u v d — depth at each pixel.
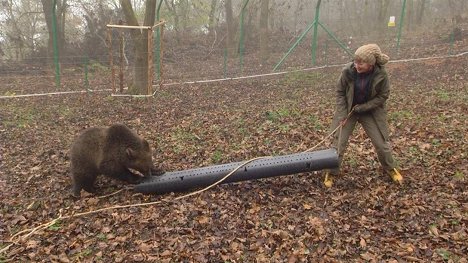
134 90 14.25
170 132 9.59
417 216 5.15
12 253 4.88
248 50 24.89
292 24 31.59
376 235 4.86
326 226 5.06
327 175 6.11
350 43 23.69
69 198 6.29
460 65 15.66
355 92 5.84
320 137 8.55
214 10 28.23
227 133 9.17
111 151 5.95
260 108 11.57
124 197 6.14
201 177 6.02
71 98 14.02
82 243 5.05
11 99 14.11
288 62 20.38
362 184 6.12
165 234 5.10
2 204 6.21
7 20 23.42
